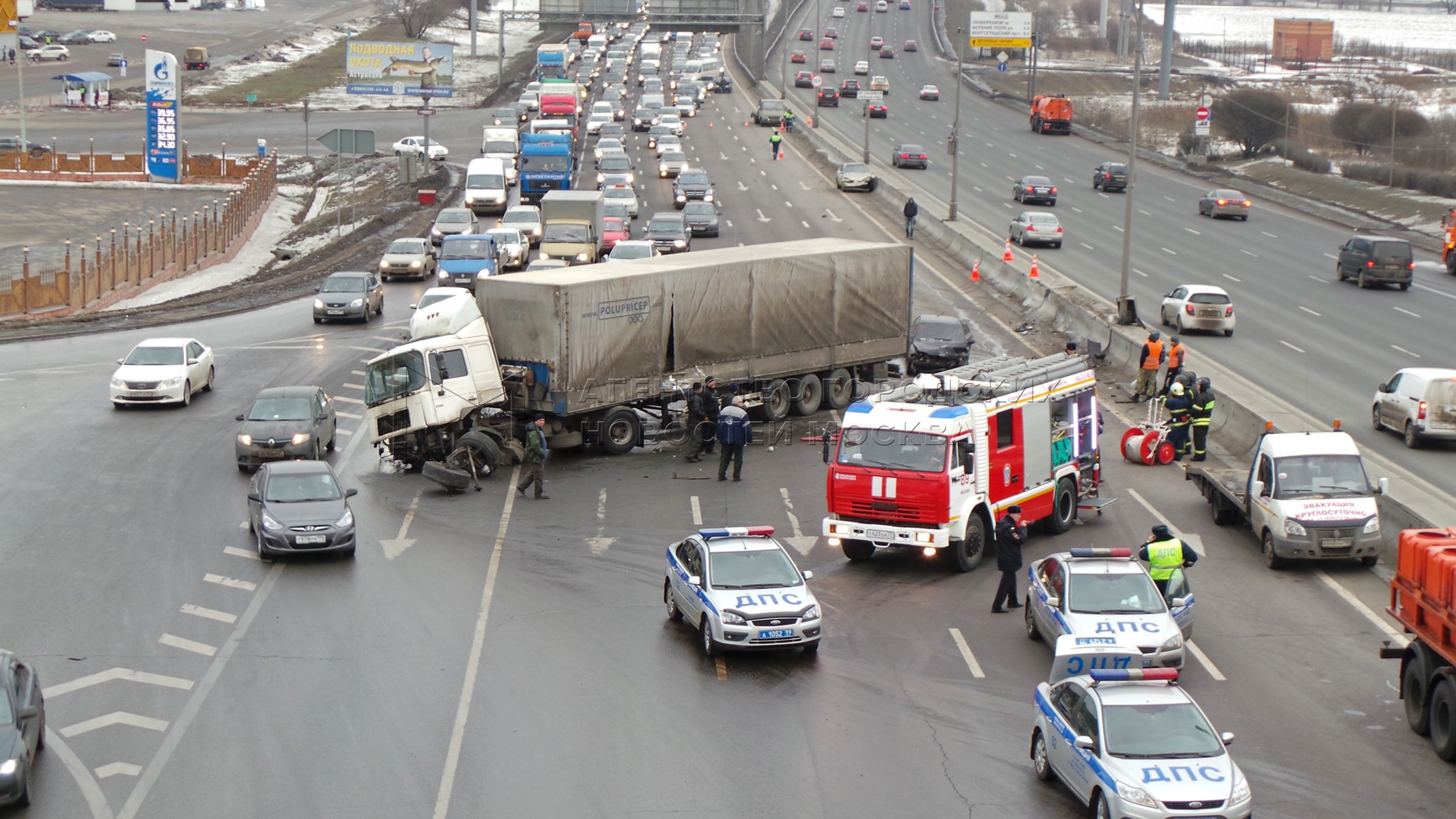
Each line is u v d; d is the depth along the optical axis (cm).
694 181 7219
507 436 3294
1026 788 1664
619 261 3612
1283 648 2178
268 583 2405
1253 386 3847
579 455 3419
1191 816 1434
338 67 14775
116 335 4584
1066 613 2038
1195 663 2112
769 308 3659
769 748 1767
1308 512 2534
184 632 2159
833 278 3797
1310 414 3547
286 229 7544
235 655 2069
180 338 4138
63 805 1582
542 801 1608
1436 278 5688
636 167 8669
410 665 2041
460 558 2570
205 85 13212
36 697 1714
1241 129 9931
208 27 17312
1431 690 1812
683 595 2191
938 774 1700
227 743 1764
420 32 16800
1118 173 7825
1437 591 1772
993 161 9019
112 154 9312
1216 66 16175
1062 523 2808
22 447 3244
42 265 5819
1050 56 16312
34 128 10394
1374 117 10144
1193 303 4488
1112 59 16112
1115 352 4341
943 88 13075
